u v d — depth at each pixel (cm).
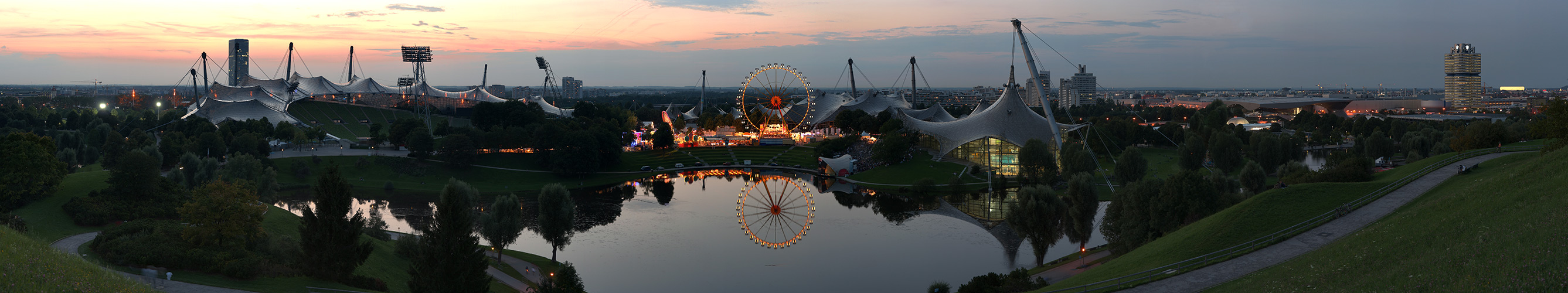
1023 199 9575
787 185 17975
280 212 10175
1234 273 5888
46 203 9156
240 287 6362
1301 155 18638
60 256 4944
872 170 18788
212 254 6888
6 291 3875
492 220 9488
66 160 15888
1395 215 6662
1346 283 4859
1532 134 10269
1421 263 4684
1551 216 4581
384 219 13238
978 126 19962
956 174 17762
